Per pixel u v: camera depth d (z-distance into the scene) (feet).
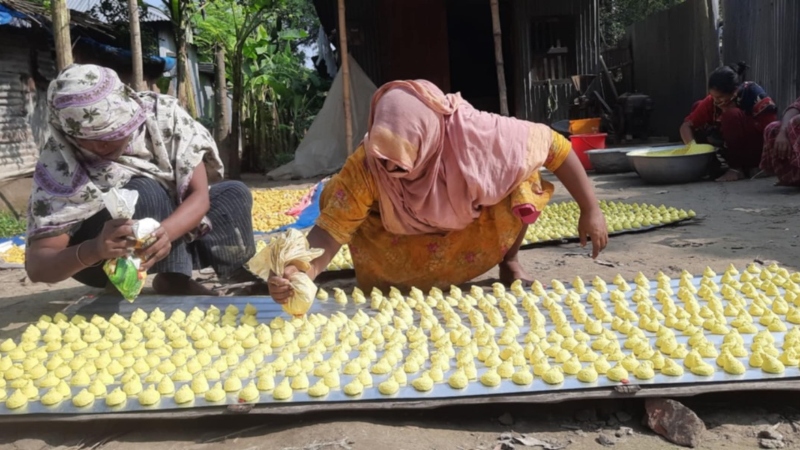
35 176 10.27
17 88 31.01
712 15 35.81
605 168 31.89
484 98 54.34
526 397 7.45
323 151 41.75
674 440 6.98
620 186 27.30
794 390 7.30
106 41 38.60
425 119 9.75
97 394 7.96
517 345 8.76
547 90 42.75
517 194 10.93
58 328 10.31
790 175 22.98
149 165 11.10
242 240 12.88
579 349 8.48
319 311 10.94
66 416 7.61
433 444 7.04
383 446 6.93
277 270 9.11
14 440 7.55
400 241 11.57
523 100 42.80
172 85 47.29
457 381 7.73
